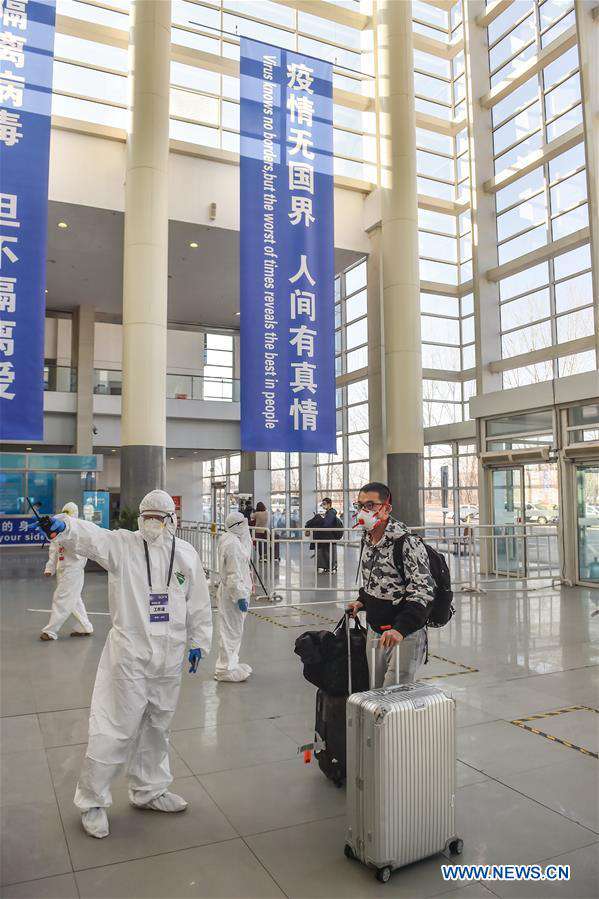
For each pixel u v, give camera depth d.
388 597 3.44
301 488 24.06
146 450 12.76
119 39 14.87
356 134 17.92
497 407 12.88
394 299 14.43
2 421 10.38
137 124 13.00
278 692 5.30
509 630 7.71
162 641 3.18
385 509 3.53
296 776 3.68
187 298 21.91
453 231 20.02
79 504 14.48
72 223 15.20
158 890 2.59
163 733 3.31
